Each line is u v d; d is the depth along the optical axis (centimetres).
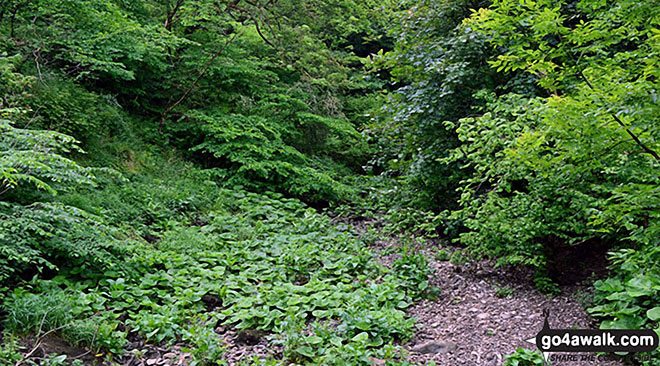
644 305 393
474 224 549
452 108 738
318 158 1227
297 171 999
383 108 807
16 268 427
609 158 373
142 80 1016
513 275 589
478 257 596
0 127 435
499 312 490
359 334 413
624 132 319
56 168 479
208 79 1103
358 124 1409
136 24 865
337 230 823
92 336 381
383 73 1653
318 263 632
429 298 537
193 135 1047
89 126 777
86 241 470
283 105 1135
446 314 497
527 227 505
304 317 461
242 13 1211
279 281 559
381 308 479
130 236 601
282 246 688
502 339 428
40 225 450
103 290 471
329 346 407
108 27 848
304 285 537
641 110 293
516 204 532
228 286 523
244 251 641
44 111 684
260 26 1234
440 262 659
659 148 322
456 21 798
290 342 398
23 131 445
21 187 514
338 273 589
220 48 1095
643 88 301
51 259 479
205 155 1041
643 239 381
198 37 1127
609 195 479
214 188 912
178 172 916
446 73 712
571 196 495
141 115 1038
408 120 779
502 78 714
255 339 428
